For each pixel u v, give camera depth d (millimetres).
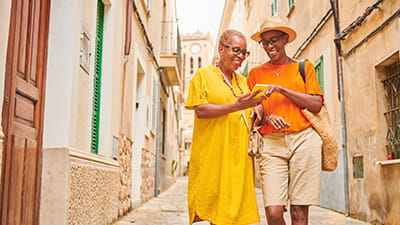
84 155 3816
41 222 3256
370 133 5801
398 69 5332
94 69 4883
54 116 3404
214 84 2598
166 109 15039
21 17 2896
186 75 61219
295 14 10312
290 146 2688
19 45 2879
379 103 5590
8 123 2688
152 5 10070
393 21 5051
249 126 2686
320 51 8273
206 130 2600
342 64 6898
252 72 2949
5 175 2639
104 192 4656
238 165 2561
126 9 6301
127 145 6742
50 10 3518
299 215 2689
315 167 2664
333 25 7461
